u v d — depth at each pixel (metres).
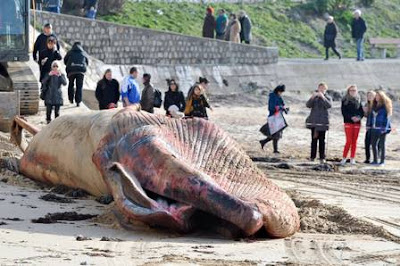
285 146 40.69
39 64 42.25
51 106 38.75
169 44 61.06
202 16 72.56
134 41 60.12
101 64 57.56
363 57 71.19
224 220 20.61
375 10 82.00
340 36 76.75
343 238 20.95
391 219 23.78
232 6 75.44
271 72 63.47
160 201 21.23
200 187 20.64
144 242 19.89
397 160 37.34
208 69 61.72
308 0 79.62
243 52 63.06
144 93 37.91
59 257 18.08
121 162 22.30
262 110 53.97
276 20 75.62
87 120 25.30
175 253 18.91
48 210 23.03
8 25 43.03
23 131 32.81
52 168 26.09
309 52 72.94
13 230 20.48
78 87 42.47
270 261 18.52
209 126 23.14
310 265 18.27
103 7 67.69
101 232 20.81
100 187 24.50
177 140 22.69
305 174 32.50
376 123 35.38
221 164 22.08
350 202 26.45
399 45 75.25
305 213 23.28
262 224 20.23
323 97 35.59
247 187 21.45
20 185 26.69
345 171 33.56
